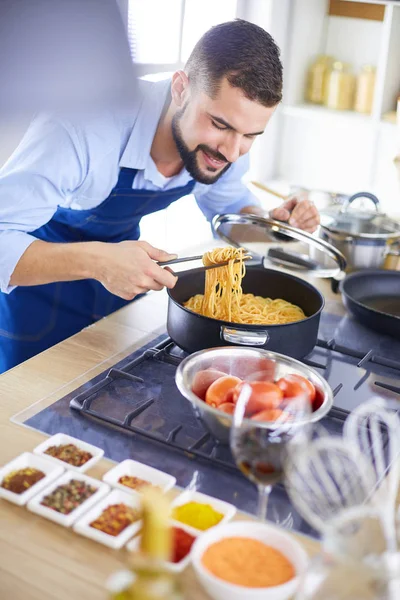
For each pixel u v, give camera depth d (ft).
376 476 3.78
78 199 6.37
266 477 3.13
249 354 4.47
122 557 3.19
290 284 5.94
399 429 4.36
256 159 13.48
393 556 2.49
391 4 11.25
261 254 6.30
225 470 3.89
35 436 4.09
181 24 11.34
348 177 13.53
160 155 6.48
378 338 5.89
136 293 5.08
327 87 12.75
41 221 5.75
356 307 5.88
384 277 6.53
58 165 5.67
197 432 4.25
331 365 5.34
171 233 12.88
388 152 12.79
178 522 3.31
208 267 5.26
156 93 6.10
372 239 6.66
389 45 11.59
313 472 3.52
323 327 6.03
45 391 4.63
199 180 6.23
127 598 2.38
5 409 4.36
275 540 3.07
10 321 6.99
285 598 2.82
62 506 3.43
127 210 6.77
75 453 3.90
